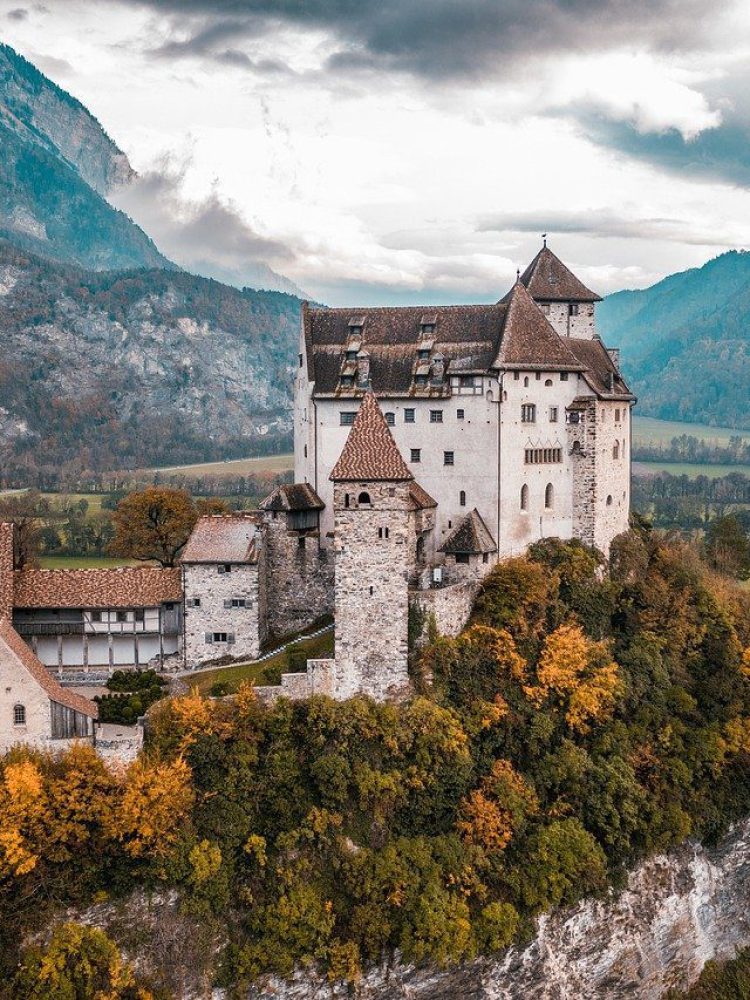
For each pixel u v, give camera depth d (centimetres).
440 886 7062
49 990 5941
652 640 9619
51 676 7306
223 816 6819
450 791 7519
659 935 8194
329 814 7106
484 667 8394
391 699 7862
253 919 6675
